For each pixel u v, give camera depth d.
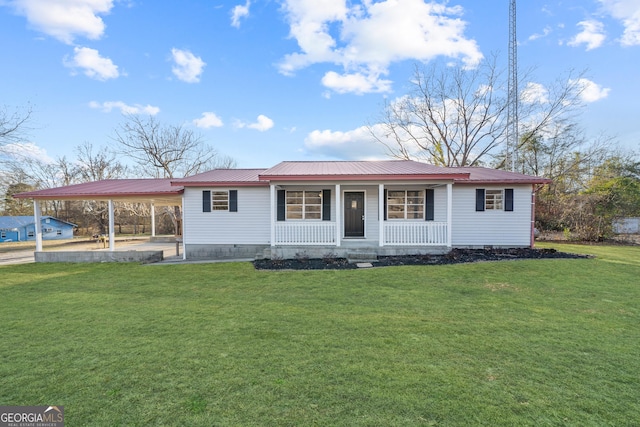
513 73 22.08
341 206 11.95
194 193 11.80
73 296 6.45
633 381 3.02
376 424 2.39
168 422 2.45
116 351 3.76
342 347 3.81
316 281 7.37
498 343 3.89
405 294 6.18
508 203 11.41
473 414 2.51
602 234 15.23
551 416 2.49
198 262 10.50
